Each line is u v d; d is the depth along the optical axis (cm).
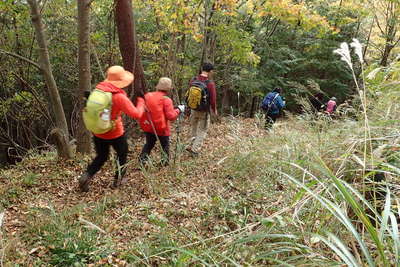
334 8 1459
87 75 585
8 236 308
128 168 519
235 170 452
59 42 1096
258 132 641
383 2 1413
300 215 242
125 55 665
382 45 1576
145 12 1048
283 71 1559
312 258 185
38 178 491
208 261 227
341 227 216
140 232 329
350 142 277
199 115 609
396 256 137
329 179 217
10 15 883
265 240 236
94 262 274
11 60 1005
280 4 1008
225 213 347
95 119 390
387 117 302
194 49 1330
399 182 248
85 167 546
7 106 1023
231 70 1408
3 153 1289
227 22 1106
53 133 566
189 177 482
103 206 373
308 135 450
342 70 1560
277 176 373
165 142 517
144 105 457
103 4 977
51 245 296
